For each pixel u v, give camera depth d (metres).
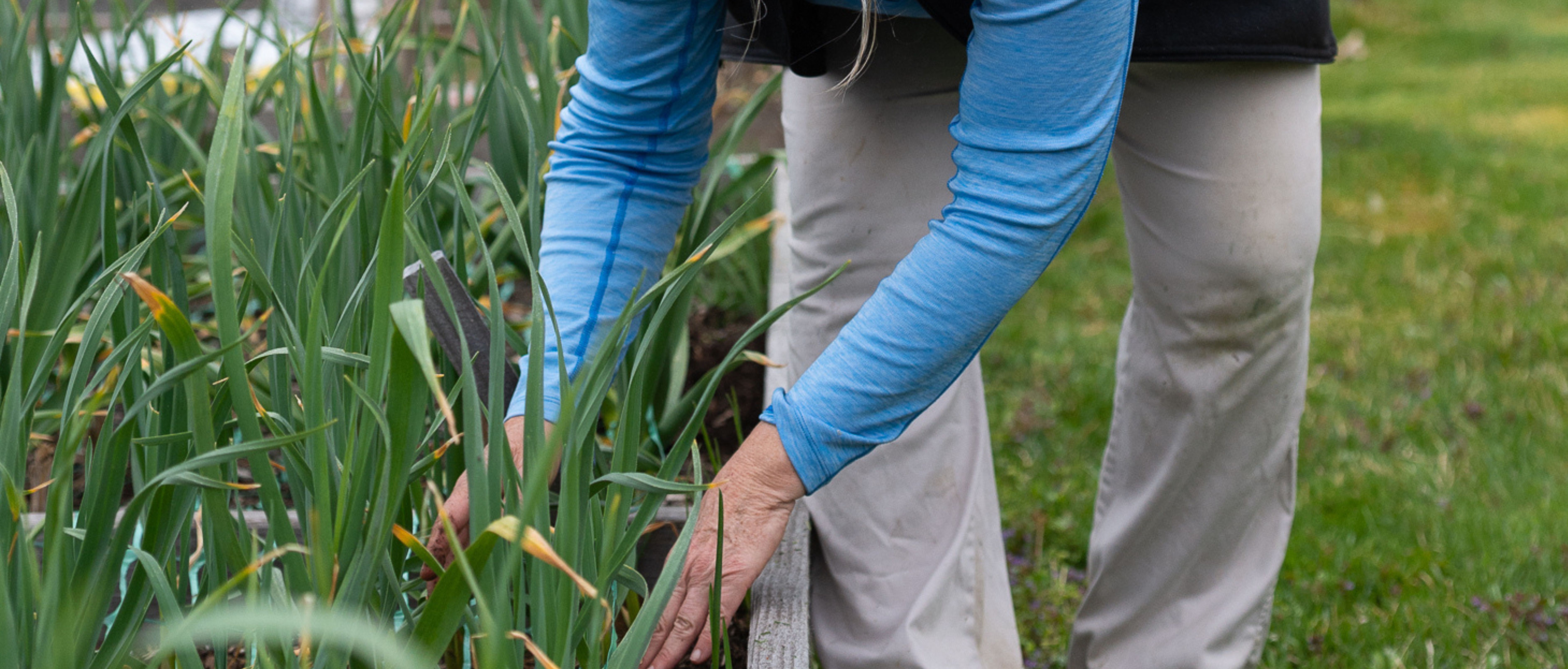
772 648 1.15
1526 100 6.67
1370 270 3.84
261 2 2.36
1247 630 1.47
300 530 1.34
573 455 0.80
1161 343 1.36
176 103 1.88
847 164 1.30
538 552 0.69
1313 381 2.99
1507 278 3.75
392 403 0.73
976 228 0.92
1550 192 4.69
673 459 1.00
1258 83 1.19
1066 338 3.26
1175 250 1.28
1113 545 1.50
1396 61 8.45
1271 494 1.42
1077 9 0.84
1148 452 1.43
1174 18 1.12
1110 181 4.66
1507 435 2.69
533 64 1.90
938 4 1.01
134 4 2.97
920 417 1.36
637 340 1.46
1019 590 2.07
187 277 1.97
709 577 1.03
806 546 1.33
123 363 1.06
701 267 0.91
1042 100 0.88
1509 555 2.17
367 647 0.76
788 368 1.47
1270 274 1.24
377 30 2.51
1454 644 1.90
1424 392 2.90
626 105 1.12
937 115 1.28
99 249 1.55
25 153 1.45
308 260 0.88
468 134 1.22
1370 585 2.07
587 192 1.15
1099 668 1.57
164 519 0.87
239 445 0.72
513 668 0.83
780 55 1.24
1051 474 2.51
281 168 1.45
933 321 0.94
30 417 0.85
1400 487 2.45
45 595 0.68
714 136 2.94
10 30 1.55
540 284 0.80
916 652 1.31
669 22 1.06
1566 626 1.96
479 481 0.74
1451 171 5.04
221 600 0.74
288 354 0.91
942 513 1.37
